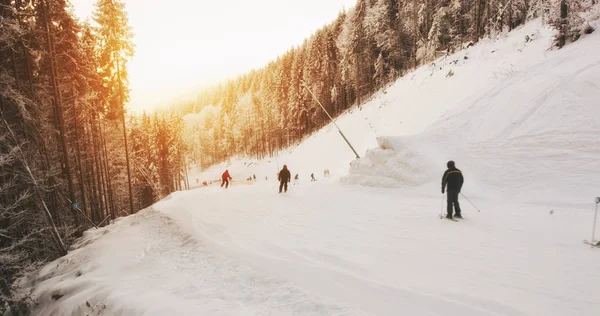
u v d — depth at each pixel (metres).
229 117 106.88
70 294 8.62
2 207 11.83
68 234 17.08
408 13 48.44
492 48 28.78
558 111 11.66
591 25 17.19
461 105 16.98
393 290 4.88
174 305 5.69
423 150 14.21
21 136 14.90
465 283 4.85
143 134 55.19
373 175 15.21
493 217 8.22
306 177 41.28
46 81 19.31
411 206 10.41
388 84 48.72
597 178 8.98
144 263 8.94
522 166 10.84
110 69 25.28
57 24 19.78
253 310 5.02
